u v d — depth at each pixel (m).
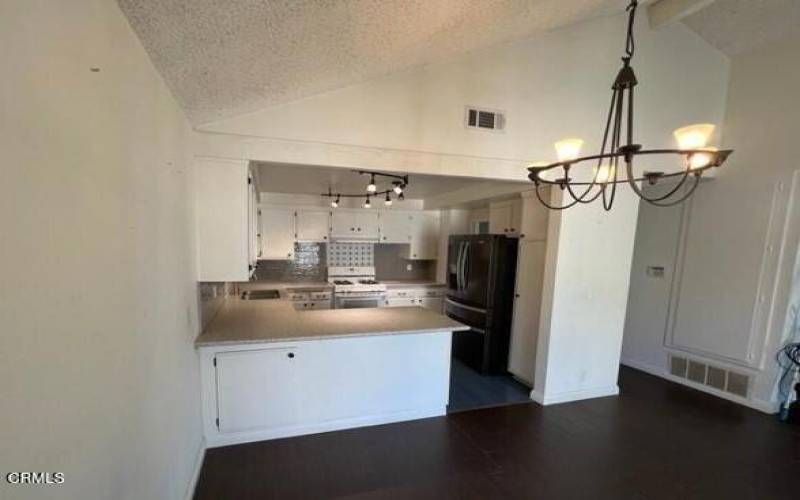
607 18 3.09
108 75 1.01
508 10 1.99
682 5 2.92
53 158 0.75
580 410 3.26
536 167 1.74
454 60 2.69
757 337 3.42
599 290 3.40
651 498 2.15
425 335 2.96
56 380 0.76
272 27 1.30
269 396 2.56
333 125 2.44
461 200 4.68
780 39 3.22
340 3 1.27
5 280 0.61
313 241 5.40
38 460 0.70
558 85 3.00
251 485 2.13
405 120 2.60
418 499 2.08
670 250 4.14
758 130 3.40
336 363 2.71
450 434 2.78
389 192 4.88
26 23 0.66
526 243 3.76
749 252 3.47
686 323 3.97
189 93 1.73
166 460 1.58
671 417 3.17
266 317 3.06
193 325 2.22
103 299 0.98
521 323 3.85
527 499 2.11
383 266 6.07
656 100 3.33
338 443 2.60
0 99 0.59
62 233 0.78
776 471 2.43
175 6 1.07
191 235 2.14
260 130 2.30
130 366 1.16
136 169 1.22
